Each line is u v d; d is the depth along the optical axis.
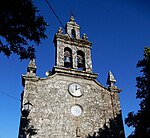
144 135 16.36
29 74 22.05
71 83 22.72
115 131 20.88
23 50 10.20
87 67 24.73
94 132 20.28
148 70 18.69
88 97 22.36
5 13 9.19
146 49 19.55
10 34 9.62
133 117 17.33
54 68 23.11
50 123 19.55
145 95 18.14
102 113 21.75
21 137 17.98
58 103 20.97
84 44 26.69
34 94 20.86
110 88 23.81
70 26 28.05
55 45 26.14
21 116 19.38
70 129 19.77
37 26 9.96
